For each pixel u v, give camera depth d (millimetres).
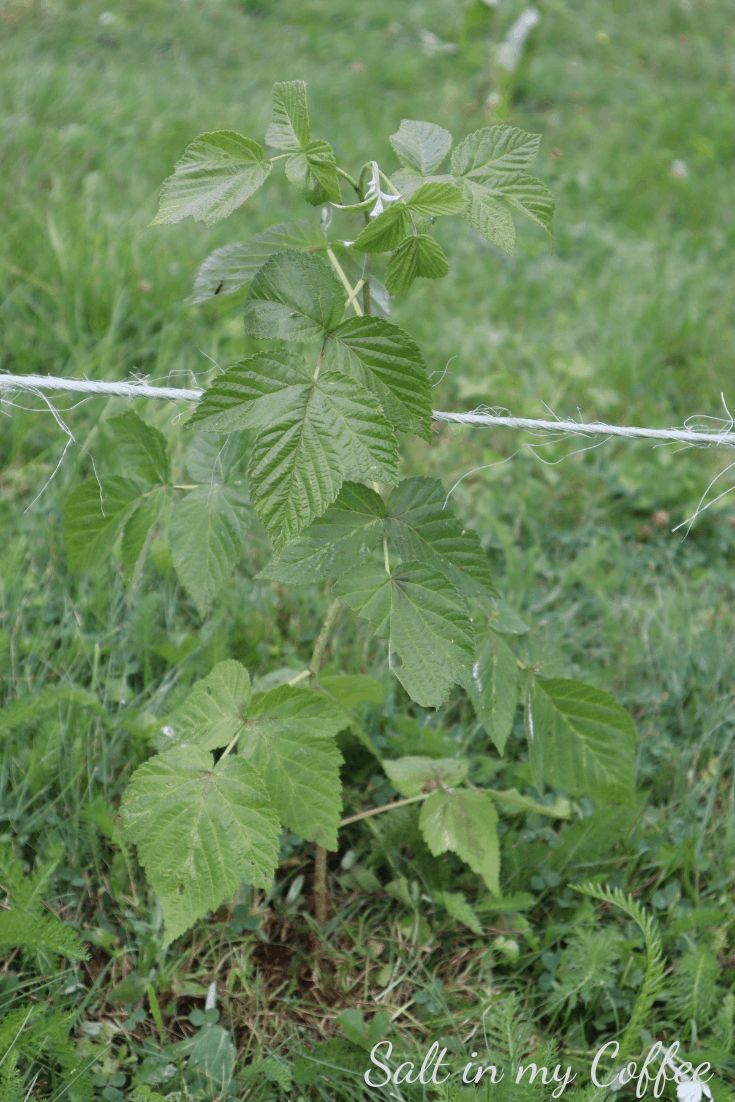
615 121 6309
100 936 1716
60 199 3811
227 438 1588
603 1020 1715
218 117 4953
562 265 4535
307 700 1499
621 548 2896
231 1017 1669
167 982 1682
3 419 2744
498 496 2977
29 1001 1623
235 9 7188
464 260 4379
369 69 6551
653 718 2342
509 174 1369
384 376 1298
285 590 2482
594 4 8570
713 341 3850
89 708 2006
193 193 1304
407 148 1438
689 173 5555
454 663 1354
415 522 1453
